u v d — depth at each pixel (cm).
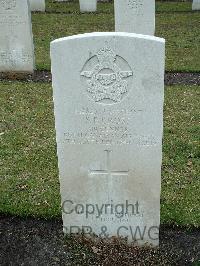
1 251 180
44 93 325
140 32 394
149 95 154
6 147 250
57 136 165
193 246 180
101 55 151
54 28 512
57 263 173
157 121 157
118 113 159
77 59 152
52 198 205
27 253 179
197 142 252
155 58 149
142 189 170
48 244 182
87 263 172
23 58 362
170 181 217
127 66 151
